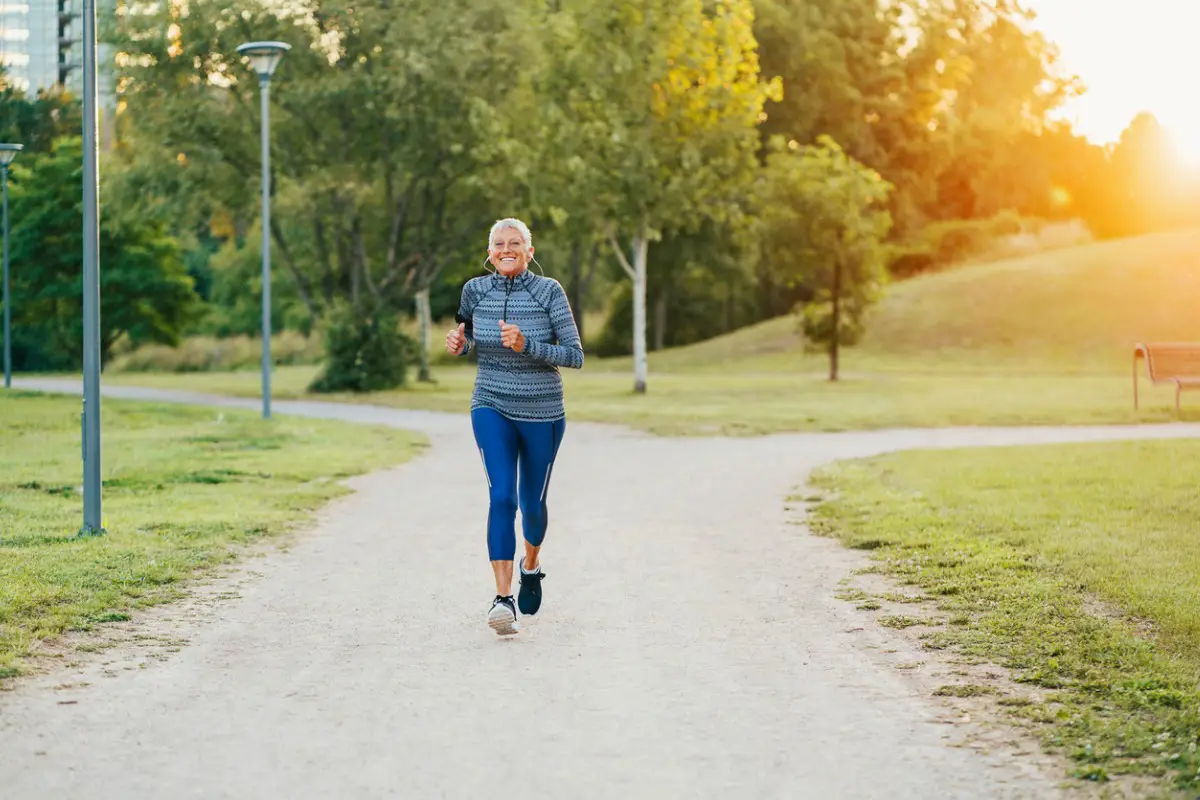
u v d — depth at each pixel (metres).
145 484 12.49
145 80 32.19
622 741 4.51
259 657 5.76
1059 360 42.59
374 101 32.09
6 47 59.44
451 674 5.46
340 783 4.07
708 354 49.62
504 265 6.28
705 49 30.75
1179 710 4.66
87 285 9.12
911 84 60.81
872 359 44.84
